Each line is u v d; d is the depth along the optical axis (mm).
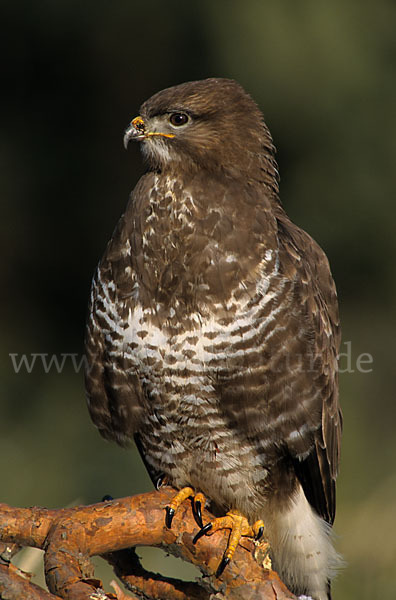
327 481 8047
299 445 7574
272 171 8086
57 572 5770
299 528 7930
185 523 6328
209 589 6328
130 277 7453
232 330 7242
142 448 8117
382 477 12578
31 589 5426
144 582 6520
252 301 7246
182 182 7547
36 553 7227
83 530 6020
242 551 6246
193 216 7387
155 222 7430
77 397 15492
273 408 7418
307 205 15773
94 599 5602
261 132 8047
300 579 8242
